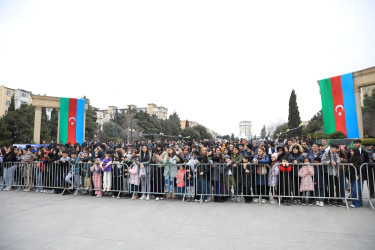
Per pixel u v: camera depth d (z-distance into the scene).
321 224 5.21
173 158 7.99
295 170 7.10
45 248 4.12
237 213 6.21
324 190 6.89
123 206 7.10
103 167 8.55
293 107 44.69
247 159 7.48
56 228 5.14
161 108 115.69
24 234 4.80
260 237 4.49
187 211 6.46
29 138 34.94
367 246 4.01
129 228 5.11
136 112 61.81
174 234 4.71
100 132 46.19
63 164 9.09
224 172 7.63
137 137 48.16
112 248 4.08
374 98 32.69
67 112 21.80
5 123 32.53
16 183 9.95
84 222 5.55
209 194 7.53
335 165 6.85
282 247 4.02
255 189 7.39
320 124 39.66
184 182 7.82
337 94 19.28
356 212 6.16
